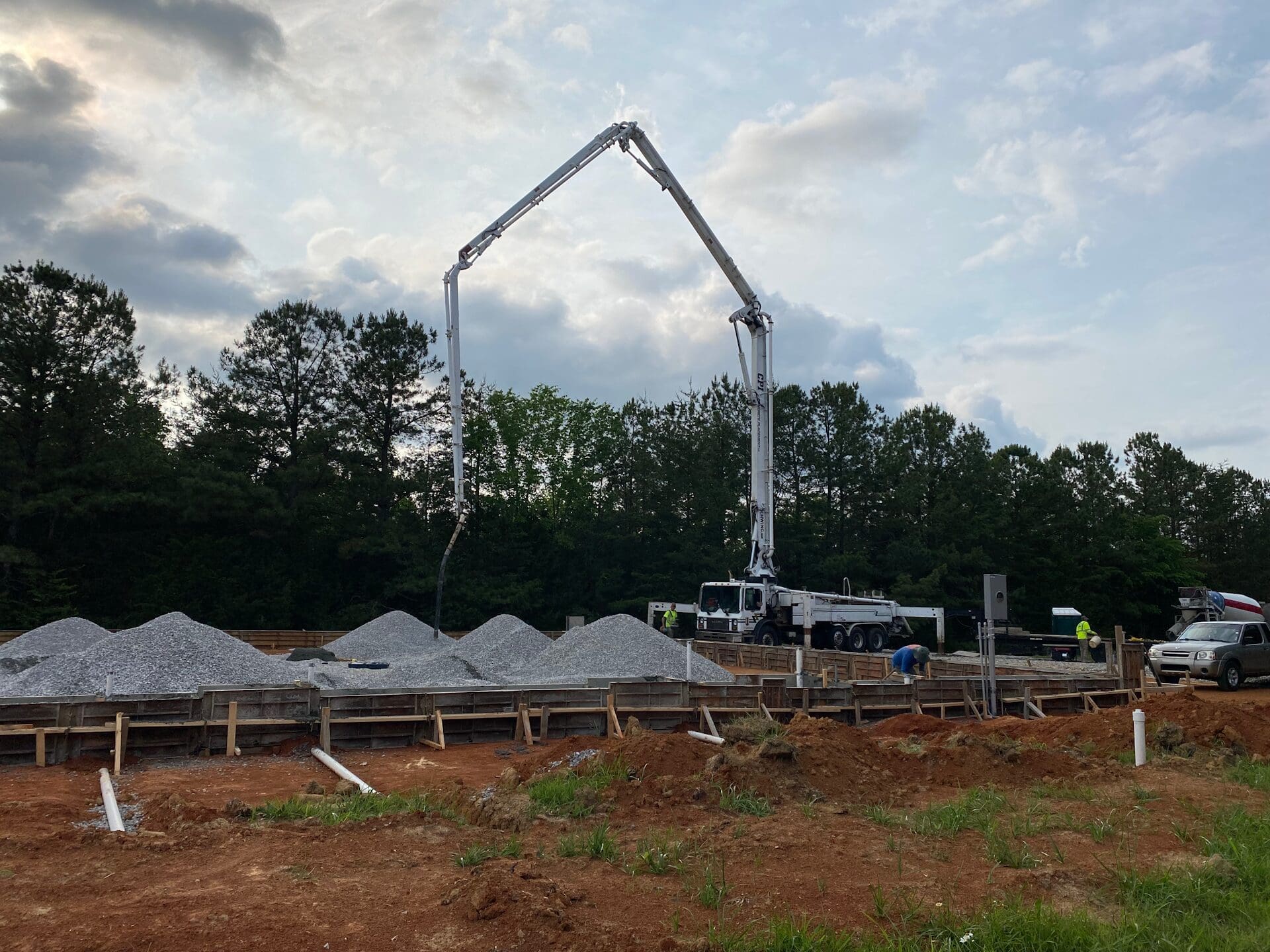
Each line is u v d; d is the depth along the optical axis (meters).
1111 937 5.66
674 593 49.22
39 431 35.06
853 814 9.18
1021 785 10.77
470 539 46.97
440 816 8.74
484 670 22.38
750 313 33.50
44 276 34.72
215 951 5.30
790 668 29.16
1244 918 6.15
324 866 7.03
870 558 52.31
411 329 46.03
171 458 39.72
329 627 40.62
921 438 54.88
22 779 11.61
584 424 56.22
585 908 6.16
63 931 5.57
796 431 53.41
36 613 33.84
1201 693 23.80
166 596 36.59
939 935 5.75
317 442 41.31
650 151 31.06
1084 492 60.91
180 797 9.33
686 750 10.49
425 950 5.38
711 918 6.07
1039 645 39.56
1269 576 71.12
